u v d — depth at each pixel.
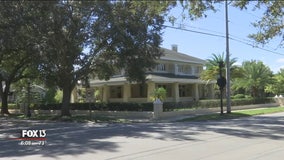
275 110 39.09
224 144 14.09
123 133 18.95
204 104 38.75
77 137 17.64
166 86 48.12
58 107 41.84
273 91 58.84
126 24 29.23
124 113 34.56
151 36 31.14
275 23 18.33
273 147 13.30
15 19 22.64
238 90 65.19
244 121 25.81
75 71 32.44
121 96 48.69
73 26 27.94
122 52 30.95
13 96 56.44
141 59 31.67
